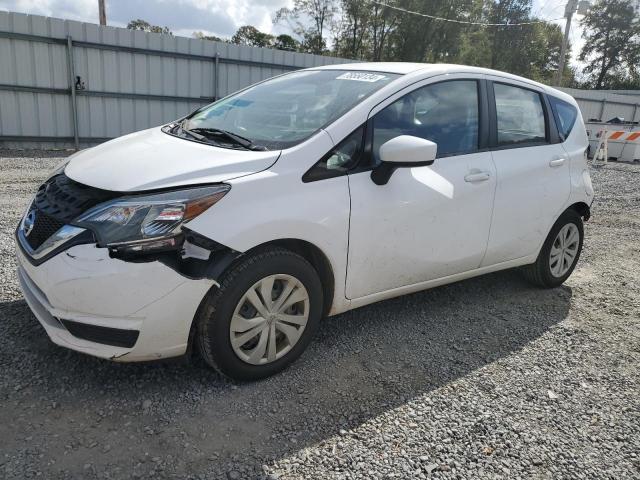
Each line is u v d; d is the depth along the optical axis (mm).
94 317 2430
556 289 4727
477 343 3564
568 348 3602
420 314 3957
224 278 2598
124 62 12477
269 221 2629
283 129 3129
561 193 4305
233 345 2691
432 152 2949
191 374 2875
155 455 2264
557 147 4375
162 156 2828
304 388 2854
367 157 3084
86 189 2635
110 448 2281
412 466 2340
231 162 2701
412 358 3285
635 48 56812
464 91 3709
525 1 48406
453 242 3549
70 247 2447
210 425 2484
